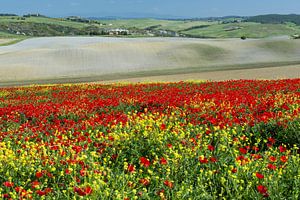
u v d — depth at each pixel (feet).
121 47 308.81
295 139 35.14
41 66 245.04
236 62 271.69
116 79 191.72
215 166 27.71
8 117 53.78
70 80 197.16
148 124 39.27
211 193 24.11
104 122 43.01
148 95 73.10
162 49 304.09
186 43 330.34
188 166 27.81
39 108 58.59
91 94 86.79
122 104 61.62
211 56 289.94
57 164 28.37
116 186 24.08
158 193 23.85
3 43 438.81
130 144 33.86
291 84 79.97
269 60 279.90
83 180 26.04
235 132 34.96
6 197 22.94
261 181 24.04
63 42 376.48
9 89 112.57
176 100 57.52
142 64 261.24
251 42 345.92
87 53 284.41
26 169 27.71
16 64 248.52
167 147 31.91
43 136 41.37
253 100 53.01
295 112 40.04
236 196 22.61
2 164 28.32
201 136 34.86
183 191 23.40
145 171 28.73
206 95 61.05
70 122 45.50
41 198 22.72
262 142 36.09
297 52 311.06
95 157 30.55
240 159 26.61
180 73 211.61
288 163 26.84
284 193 23.36
